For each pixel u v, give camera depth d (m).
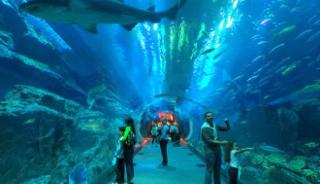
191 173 8.84
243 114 21.95
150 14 6.12
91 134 19.48
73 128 18.77
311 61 21.75
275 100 20.95
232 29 29.53
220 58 31.58
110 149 12.99
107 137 19.14
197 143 15.45
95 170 10.03
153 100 23.92
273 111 19.20
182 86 34.34
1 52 19.39
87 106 26.92
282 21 25.41
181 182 7.71
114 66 44.06
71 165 15.31
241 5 28.12
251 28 28.77
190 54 30.75
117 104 31.48
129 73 43.72
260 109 19.91
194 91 33.97
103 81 34.38
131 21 5.96
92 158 14.70
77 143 19.16
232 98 26.30
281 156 14.17
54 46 26.17
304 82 21.59
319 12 22.88
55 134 15.51
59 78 23.53
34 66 21.31
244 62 30.16
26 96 16.11
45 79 22.19
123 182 6.55
